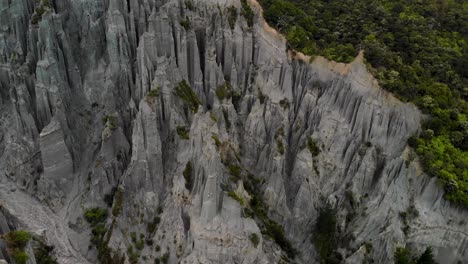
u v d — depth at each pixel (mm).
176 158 52094
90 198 53062
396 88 51500
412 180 50531
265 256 45594
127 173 51531
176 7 58406
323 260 50094
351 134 53719
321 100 56031
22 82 57250
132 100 56625
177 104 54531
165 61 55438
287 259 49156
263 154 56031
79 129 59406
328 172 54219
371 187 52031
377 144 52281
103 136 53781
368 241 49219
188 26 59125
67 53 59688
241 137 58406
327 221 51219
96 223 51688
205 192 44562
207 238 44156
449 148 50312
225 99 58406
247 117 58875
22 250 40156
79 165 58156
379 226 49312
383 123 51812
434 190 49875
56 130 53781
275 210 53031
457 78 57031
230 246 44156
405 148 50844
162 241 47625
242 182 51125
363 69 52750
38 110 56844
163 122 54281
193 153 49438
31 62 58500
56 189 54844
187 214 47250
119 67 59125
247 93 59719
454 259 48969
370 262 47938
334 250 50938
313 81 57031
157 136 50781
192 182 48469
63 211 53656
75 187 56094
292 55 58719
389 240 47594
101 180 53531
